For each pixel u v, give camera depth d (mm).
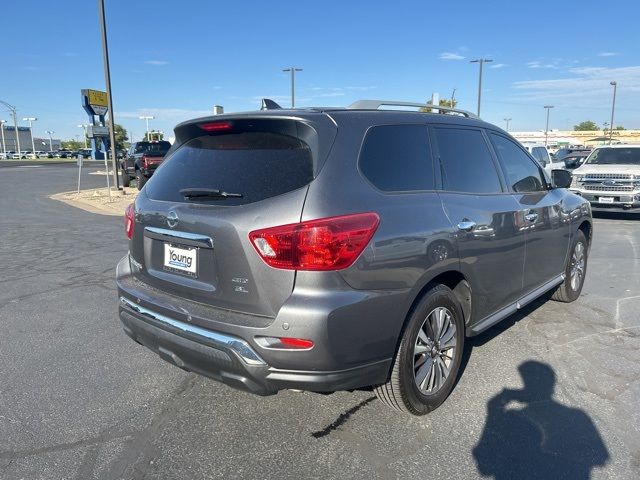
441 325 3473
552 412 3492
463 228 3514
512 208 4164
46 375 4094
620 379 3961
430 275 3242
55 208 16531
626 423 3354
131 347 4672
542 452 3055
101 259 8383
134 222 3650
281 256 2760
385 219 2994
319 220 2754
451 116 3994
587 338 4777
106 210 16141
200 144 3553
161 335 3215
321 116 3088
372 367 2979
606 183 13062
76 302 6016
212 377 3080
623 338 4781
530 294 4719
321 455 3041
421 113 3723
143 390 3852
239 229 2865
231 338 2873
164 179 3580
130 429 3328
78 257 8547
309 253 2730
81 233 11125
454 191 3672
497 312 4207
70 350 4598
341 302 2758
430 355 3428
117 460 3000
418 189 3383
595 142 77938
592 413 3475
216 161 3297
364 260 2857
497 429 3295
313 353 2734
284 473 2879
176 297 3287
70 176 34281
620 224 12531
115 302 6020
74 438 3221
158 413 3525
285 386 2828
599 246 9438
